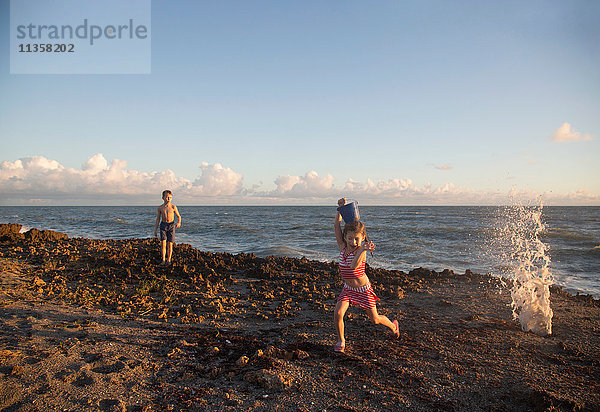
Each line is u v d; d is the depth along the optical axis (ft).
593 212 289.33
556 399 10.11
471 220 161.99
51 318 16.19
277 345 14.23
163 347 13.71
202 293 22.56
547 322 15.65
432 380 11.51
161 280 25.43
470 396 10.61
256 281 27.30
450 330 16.08
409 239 73.92
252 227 113.09
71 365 11.76
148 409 9.60
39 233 47.78
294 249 56.65
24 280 23.38
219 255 37.47
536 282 16.16
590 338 15.38
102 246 42.06
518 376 11.84
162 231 31.50
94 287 22.89
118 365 11.97
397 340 14.85
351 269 13.46
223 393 10.53
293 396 10.45
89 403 9.71
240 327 16.47
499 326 16.69
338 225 14.42
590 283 34.01
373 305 13.80
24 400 9.75
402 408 9.94
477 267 41.75
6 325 14.82
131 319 16.90
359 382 11.34
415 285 25.30
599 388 11.10
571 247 61.46
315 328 16.35
